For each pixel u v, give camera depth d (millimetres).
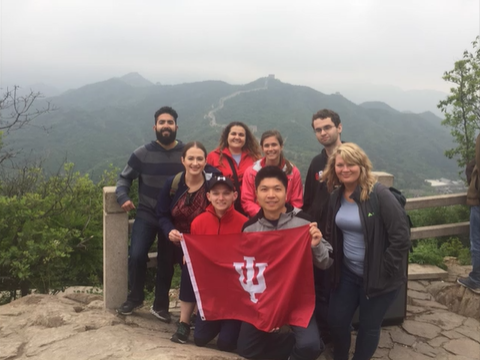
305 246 3168
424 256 5559
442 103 10844
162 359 2713
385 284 3025
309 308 3217
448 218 7410
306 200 4051
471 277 4684
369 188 3010
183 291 3504
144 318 3994
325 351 3709
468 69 10297
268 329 3131
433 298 4824
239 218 3473
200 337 3438
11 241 5461
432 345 3865
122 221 4066
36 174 8602
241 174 4285
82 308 4168
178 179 3555
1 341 3219
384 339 3949
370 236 3004
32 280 5566
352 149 3037
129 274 3924
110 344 3035
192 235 3398
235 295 3336
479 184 4527
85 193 7234
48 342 3127
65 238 5672
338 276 3254
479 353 3742
